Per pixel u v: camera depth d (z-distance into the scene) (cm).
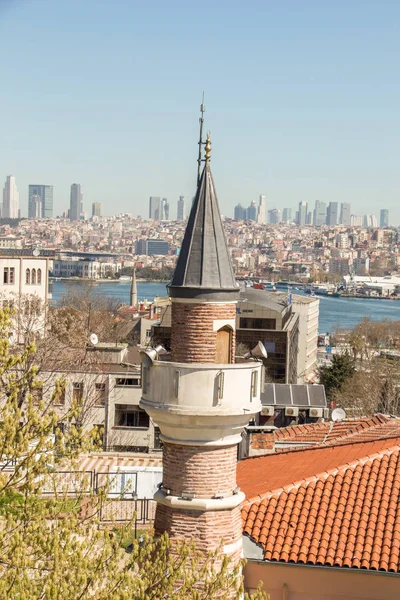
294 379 15462
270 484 3481
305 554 3048
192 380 2662
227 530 2734
